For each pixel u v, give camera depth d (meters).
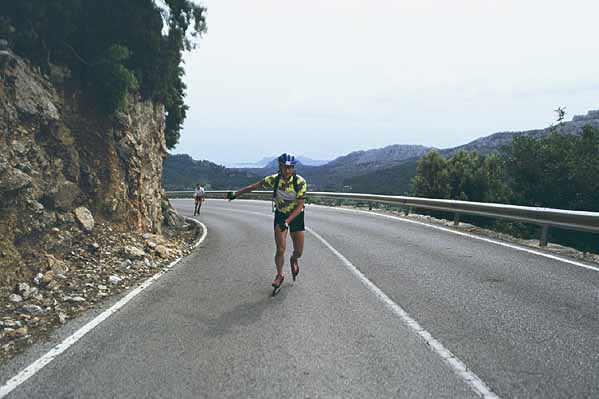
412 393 2.70
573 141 23.75
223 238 11.15
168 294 5.30
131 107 10.98
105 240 7.76
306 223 13.24
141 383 2.92
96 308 4.76
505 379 2.87
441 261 6.82
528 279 5.52
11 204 6.02
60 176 7.55
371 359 3.22
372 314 4.29
